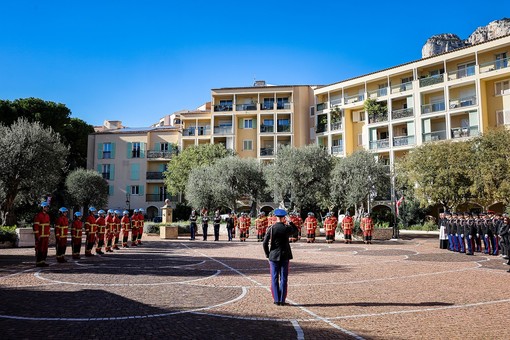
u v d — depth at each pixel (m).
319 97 59.22
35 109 53.06
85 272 13.38
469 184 33.31
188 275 12.85
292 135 58.81
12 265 15.19
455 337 6.48
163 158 62.00
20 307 8.27
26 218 41.97
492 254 20.70
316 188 37.84
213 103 61.22
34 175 29.77
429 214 46.50
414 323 7.32
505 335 6.58
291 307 8.52
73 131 60.22
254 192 44.38
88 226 18.94
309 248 24.31
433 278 12.61
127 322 7.20
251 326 7.04
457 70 45.78
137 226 25.53
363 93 54.84
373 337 6.46
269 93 60.50
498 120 43.62
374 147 51.25
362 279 12.33
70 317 7.51
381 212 47.50
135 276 12.55
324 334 6.61
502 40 42.53
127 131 63.34
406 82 50.00
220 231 39.59
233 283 11.40
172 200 61.50
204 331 6.68
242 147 61.00
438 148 34.69
